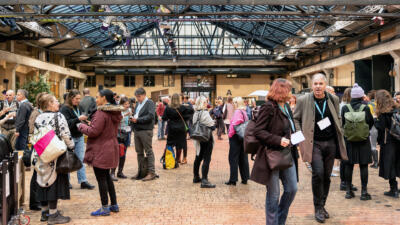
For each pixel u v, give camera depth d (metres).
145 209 4.23
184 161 7.78
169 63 28.78
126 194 4.99
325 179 3.84
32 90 17.47
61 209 4.25
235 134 5.50
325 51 23.22
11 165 3.23
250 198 4.73
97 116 3.87
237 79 31.27
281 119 3.06
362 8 13.45
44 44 21.06
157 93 31.00
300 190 5.18
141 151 6.08
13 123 7.19
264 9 18.89
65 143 3.79
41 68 21.14
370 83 17.80
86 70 30.64
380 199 4.60
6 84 17.23
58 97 25.53
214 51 28.81
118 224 3.69
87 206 4.38
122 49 28.00
